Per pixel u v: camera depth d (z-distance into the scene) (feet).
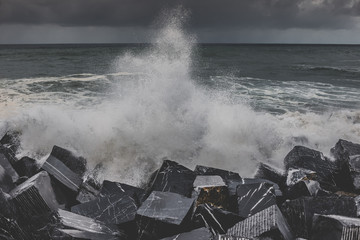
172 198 12.92
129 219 12.71
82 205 13.61
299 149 19.75
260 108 36.06
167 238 11.12
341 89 51.34
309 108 36.65
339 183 17.81
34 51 194.80
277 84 56.65
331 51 239.09
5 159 17.01
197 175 15.93
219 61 118.21
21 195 12.73
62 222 11.77
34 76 61.62
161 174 15.92
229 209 14.17
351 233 9.90
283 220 11.99
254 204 13.42
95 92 41.83
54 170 15.49
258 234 10.83
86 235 11.13
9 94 40.04
